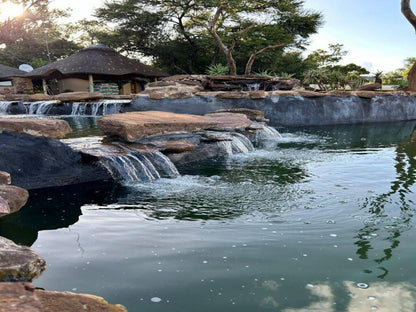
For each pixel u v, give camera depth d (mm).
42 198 3889
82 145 5234
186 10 29375
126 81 27156
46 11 36125
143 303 1815
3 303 1217
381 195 3814
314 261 2301
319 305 1783
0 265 1726
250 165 5566
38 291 1374
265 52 31547
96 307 1335
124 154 4926
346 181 4449
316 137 8930
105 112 12961
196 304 1807
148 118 6082
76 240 2709
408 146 7281
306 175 4816
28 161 4273
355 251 2445
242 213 3324
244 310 1750
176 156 5668
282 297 1868
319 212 3311
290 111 12000
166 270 2191
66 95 14398
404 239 2641
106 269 2205
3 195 2822
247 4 27031
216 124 6887
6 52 39594
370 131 10227
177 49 33438
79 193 4090
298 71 38594
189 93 12102
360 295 1876
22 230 2951
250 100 11844
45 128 4551
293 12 28047
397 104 14000
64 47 43250
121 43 33719
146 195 3996
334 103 12711
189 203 3668
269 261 2307
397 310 1729
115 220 3176
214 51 33625
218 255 2410
